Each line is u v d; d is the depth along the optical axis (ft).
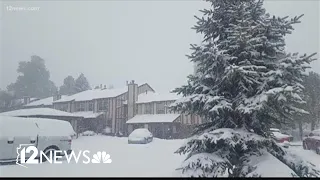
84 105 128.06
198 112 19.21
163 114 110.11
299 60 15.62
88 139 93.35
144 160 39.65
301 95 17.04
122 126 118.01
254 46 17.69
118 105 119.65
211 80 18.66
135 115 117.50
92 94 133.49
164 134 104.58
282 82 15.96
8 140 31.45
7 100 162.09
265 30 18.17
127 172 28.78
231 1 19.65
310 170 16.51
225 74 17.15
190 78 19.27
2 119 32.35
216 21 19.22
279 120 18.66
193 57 18.51
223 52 17.66
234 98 18.19
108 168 31.65
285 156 17.88
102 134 116.78
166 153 49.93
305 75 16.26
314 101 45.75
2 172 28.17
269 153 17.02
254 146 17.51
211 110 16.52
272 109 16.24
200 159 16.15
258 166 15.66
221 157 16.99
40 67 199.82
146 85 134.82
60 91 208.03
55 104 137.18
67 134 37.47
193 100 17.28
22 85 189.78
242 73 16.39
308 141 48.24
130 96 118.93
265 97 15.17
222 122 18.92
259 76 17.33
